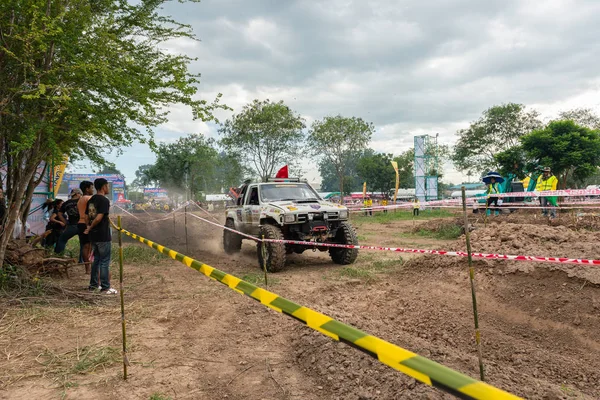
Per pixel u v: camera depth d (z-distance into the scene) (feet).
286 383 10.10
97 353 11.80
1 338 13.01
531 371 11.37
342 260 26.45
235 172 105.09
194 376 10.52
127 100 17.49
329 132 102.68
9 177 20.80
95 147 20.36
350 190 250.98
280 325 14.15
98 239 19.06
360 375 9.85
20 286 18.01
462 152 111.14
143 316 15.58
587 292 14.62
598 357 12.25
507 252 18.83
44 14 15.29
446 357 10.95
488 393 2.70
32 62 15.71
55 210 27.73
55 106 14.96
